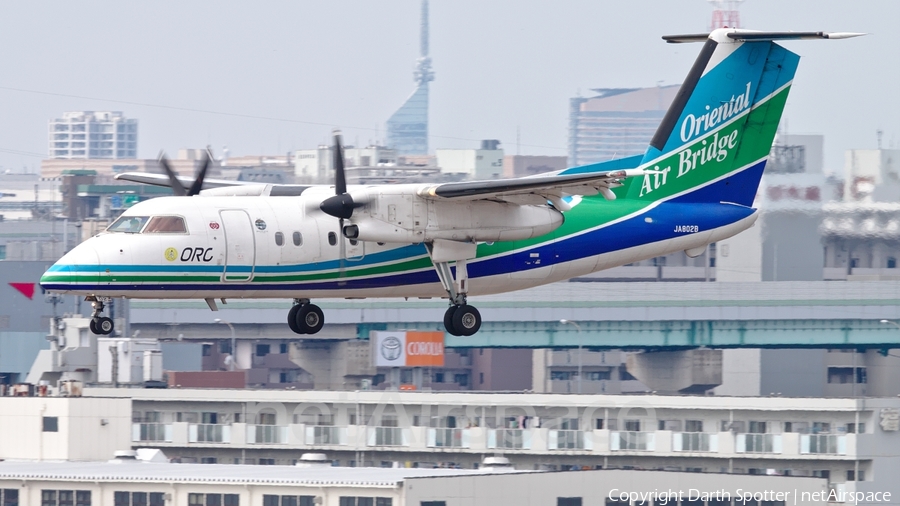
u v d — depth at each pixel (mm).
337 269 93938
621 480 106625
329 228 93750
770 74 104188
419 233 92750
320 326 99688
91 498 104250
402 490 96312
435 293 99375
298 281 93062
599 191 93438
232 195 97562
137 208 91000
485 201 94562
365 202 91438
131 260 88125
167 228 89438
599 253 100500
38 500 105625
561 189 92438
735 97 103688
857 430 139000
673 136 102562
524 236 96250
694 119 102938
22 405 127062
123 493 103875
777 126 104938
